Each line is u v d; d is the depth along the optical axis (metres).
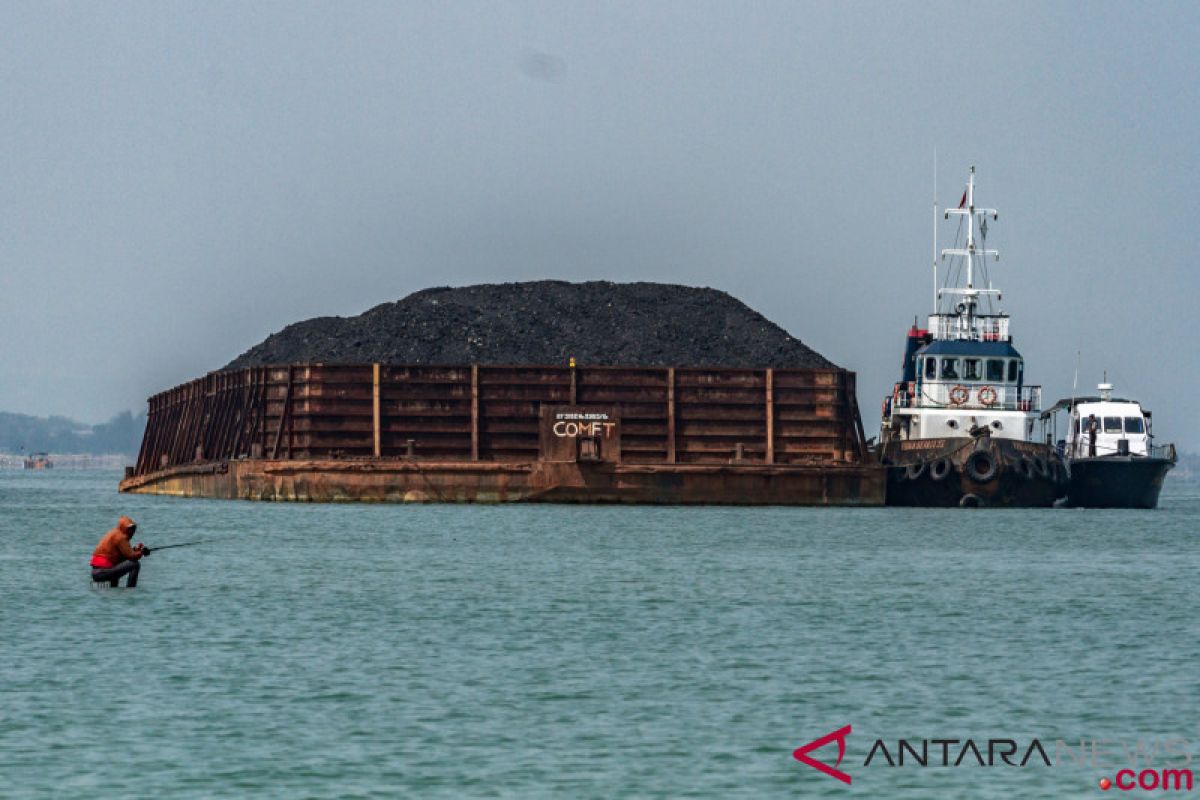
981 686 112.31
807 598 160.62
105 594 159.88
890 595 163.75
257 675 114.06
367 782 86.94
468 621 141.62
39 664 117.62
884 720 101.75
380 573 182.12
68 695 106.56
